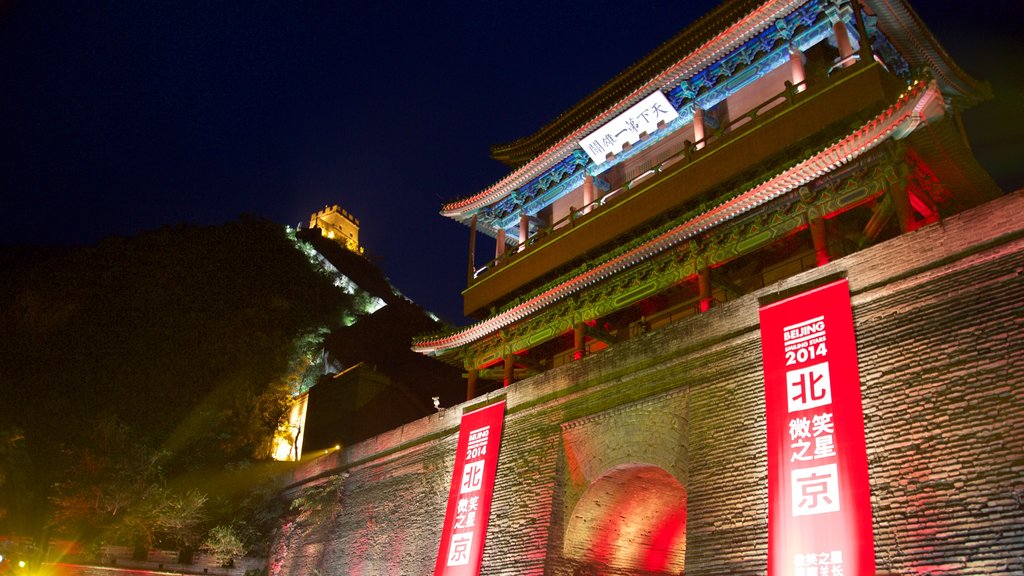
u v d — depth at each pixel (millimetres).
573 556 24156
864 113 23984
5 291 56500
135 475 38375
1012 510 14656
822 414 18172
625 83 32688
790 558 17109
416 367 65125
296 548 37031
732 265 28594
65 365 50812
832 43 27359
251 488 43000
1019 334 16078
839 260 19922
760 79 29047
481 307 35812
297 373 63281
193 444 49344
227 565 38312
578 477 24422
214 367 54031
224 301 60094
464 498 27812
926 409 16766
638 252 26781
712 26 29703
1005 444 15305
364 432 48062
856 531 16359
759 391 20047
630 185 32906
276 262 68500
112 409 49156
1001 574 14297
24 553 35062
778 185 22969
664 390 22625
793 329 19766
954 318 17250
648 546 26125
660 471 23188
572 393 25766
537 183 36094
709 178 27484
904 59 28531
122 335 53719
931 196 23453
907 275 18422
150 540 37031
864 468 16875
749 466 19297
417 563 29141
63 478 41531
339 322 74938
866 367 18172
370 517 33281
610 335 31000
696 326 22531
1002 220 17312
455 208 37906
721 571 18656
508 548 24938
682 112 30562
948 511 15484
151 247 60531
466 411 30312
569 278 30875
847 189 22812
